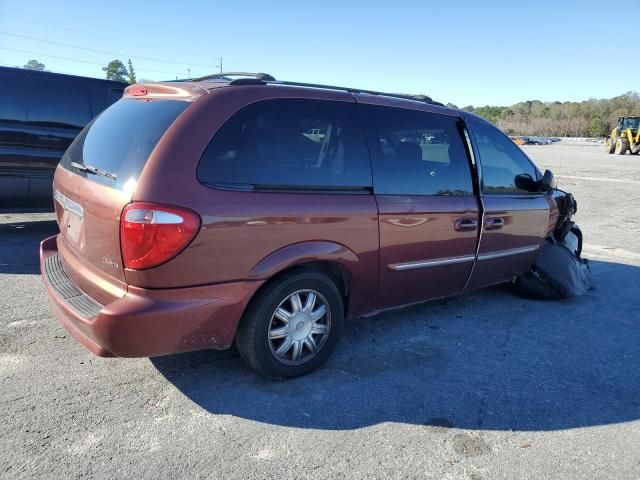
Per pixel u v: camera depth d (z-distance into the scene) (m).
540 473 2.57
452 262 4.05
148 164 2.67
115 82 7.02
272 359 3.19
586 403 3.25
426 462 2.61
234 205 2.82
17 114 6.27
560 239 5.66
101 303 2.83
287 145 3.13
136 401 3.00
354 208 3.32
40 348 3.58
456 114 4.24
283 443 2.69
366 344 3.96
